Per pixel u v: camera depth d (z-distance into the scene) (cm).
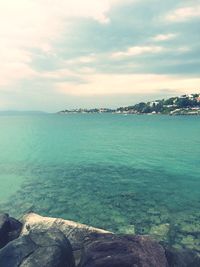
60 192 3120
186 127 14150
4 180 3647
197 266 1465
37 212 2559
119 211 2566
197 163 4728
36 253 1305
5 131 12794
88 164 4666
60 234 1472
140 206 2692
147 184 3444
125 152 5956
